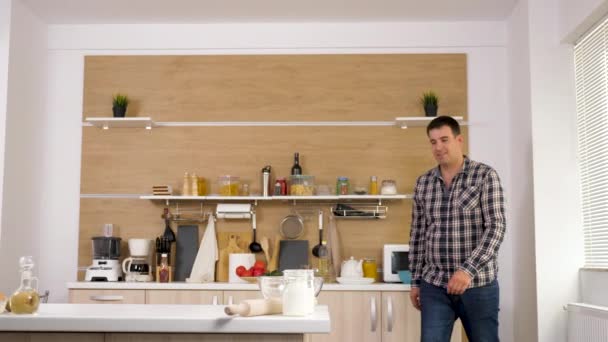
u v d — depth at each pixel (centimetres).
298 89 504
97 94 507
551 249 418
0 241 443
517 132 469
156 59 509
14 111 463
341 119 500
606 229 375
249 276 449
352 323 432
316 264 488
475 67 502
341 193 480
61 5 476
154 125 501
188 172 500
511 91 485
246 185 490
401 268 461
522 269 455
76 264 496
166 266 469
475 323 333
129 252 493
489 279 331
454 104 498
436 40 504
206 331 185
